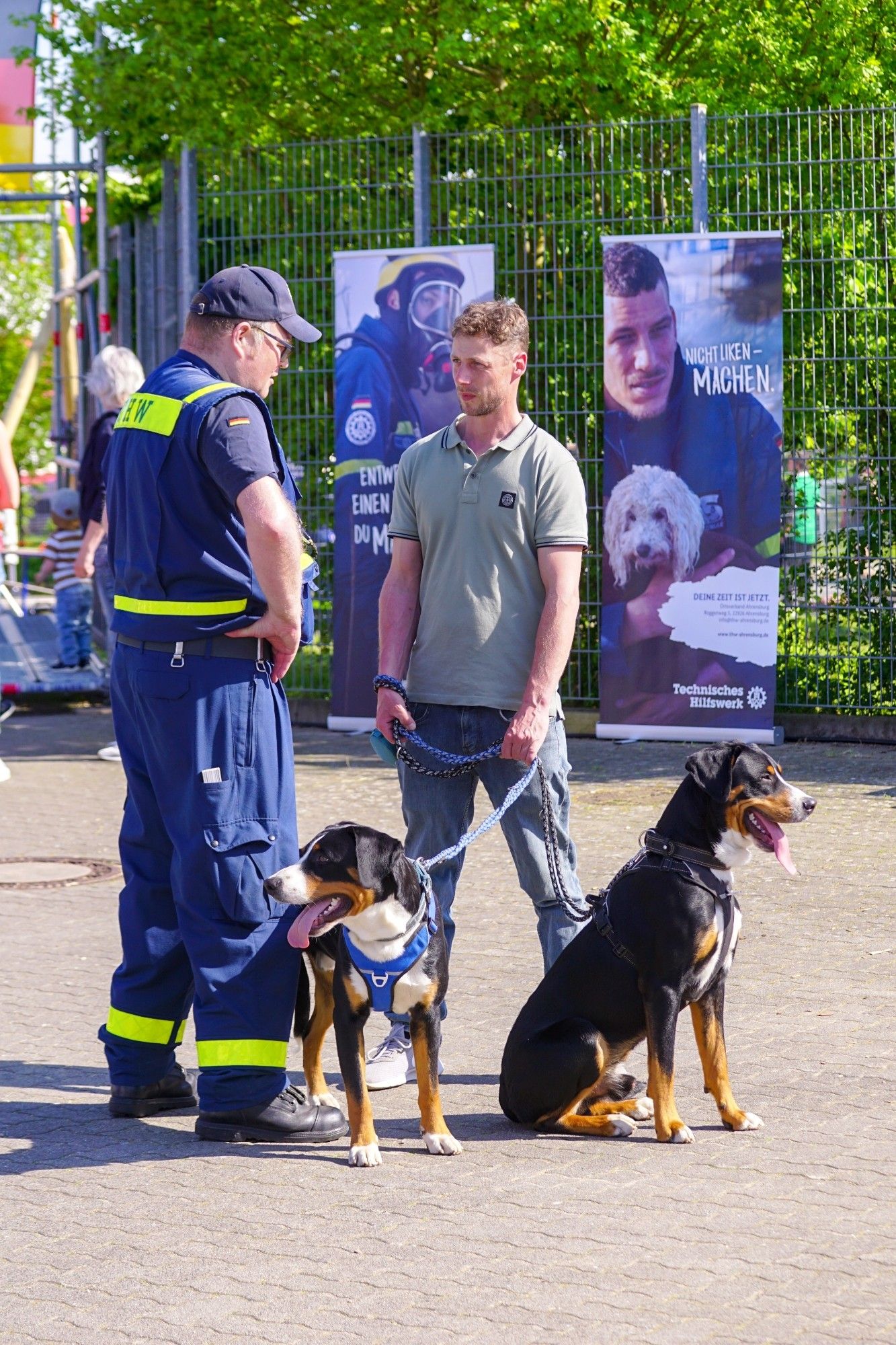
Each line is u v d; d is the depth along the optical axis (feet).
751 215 52.08
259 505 20.43
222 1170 20.21
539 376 54.85
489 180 54.70
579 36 62.28
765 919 31.24
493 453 23.08
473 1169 19.94
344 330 54.29
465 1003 26.81
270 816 21.50
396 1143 21.20
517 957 29.35
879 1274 16.39
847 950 28.99
